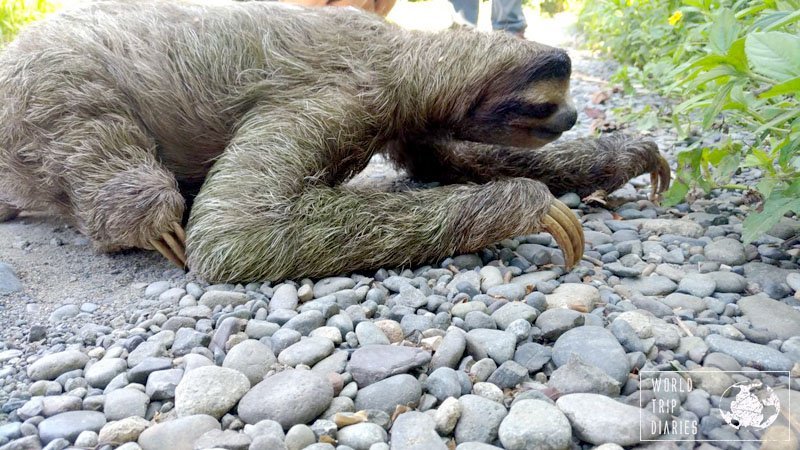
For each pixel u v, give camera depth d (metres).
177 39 0.45
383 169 0.68
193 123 0.46
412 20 1.45
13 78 0.45
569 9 1.87
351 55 0.46
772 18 0.39
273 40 0.46
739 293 0.38
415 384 0.28
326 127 0.44
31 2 1.06
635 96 0.90
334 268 0.41
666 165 0.55
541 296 0.35
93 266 0.46
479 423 0.25
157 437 0.26
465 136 0.50
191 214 0.42
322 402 0.27
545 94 0.46
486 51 0.46
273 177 0.42
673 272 0.40
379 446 0.24
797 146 0.38
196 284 0.40
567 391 0.27
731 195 0.54
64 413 0.28
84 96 0.44
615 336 0.31
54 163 0.45
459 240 0.42
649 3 0.97
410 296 0.37
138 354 0.32
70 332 0.36
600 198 0.54
